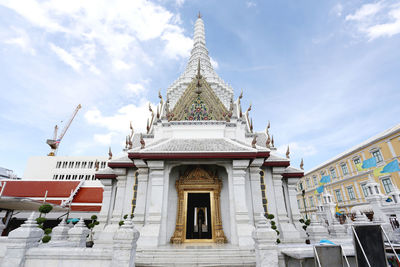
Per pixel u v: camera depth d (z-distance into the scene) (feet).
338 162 144.87
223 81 89.97
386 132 111.04
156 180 47.91
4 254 27.45
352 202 131.03
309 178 180.34
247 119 82.23
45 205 50.55
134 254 28.07
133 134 77.51
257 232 28.22
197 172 52.47
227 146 51.03
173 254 36.60
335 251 22.70
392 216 52.47
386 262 20.62
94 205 108.99
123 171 59.00
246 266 33.53
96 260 27.22
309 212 176.55
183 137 58.08
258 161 53.42
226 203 50.98
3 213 104.27
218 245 42.83
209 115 62.59
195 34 133.80
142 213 50.37
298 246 29.45
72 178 193.36
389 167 59.36
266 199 55.98
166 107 65.31
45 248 27.73
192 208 53.83
